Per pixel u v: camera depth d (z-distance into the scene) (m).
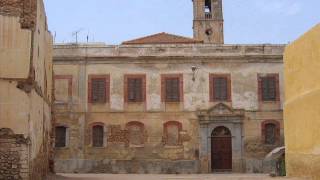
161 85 45.16
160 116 44.88
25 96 22.20
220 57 45.41
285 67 31.98
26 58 22.47
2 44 22.41
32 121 22.73
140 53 45.44
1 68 22.23
